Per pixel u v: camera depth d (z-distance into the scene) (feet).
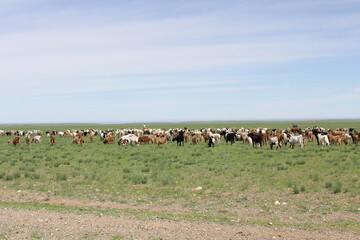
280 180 59.36
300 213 40.19
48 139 180.86
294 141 110.42
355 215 38.65
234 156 91.91
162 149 114.83
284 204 44.42
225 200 47.57
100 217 37.55
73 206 44.86
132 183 60.18
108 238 30.68
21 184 61.00
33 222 35.45
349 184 54.19
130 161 86.63
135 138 136.56
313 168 69.77
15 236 31.42
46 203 47.39
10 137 207.72
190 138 167.12
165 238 30.40
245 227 33.63
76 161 88.22
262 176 63.46
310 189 51.98
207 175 65.92
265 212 40.91
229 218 37.55
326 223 35.47
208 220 36.50
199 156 93.71
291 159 83.05
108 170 73.61
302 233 31.48
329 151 97.71
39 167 79.41
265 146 119.03
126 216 38.14
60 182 61.87
